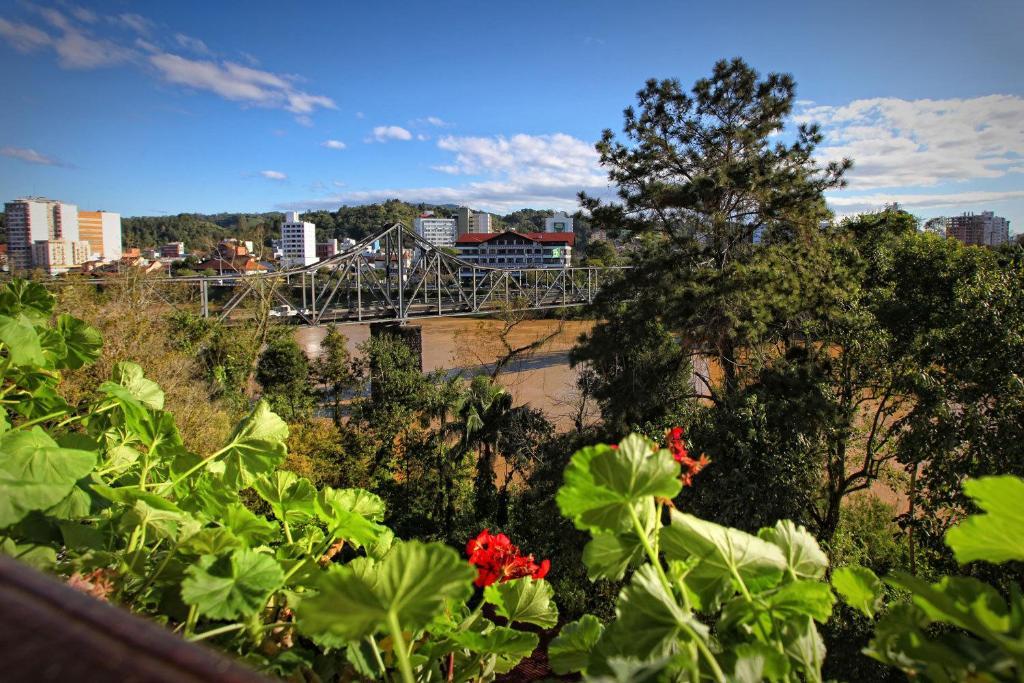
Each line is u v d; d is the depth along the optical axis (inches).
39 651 12.9
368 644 55.2
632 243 727.7
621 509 40.1
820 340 462.9
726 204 652.7
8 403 75.2
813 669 35.5
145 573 53.3
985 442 310.2
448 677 64.3
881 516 471.5
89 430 76.2
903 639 30.9
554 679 48.8
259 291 1157.1
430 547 33.4
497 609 68.9
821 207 602.5
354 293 2066.9
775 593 37.3
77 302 563.8
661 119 686.5
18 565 18.4
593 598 418.9
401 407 754.8
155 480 76.9
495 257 4052.7
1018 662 25.0
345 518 63.5
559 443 578.6
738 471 382.9
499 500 667.4
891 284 534.0
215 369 822.5
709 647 38.5
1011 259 468.1
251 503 316.2
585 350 557.3
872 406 500.4
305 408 914.1
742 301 512.1
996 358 323.3
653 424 509.4
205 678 12.7
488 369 861.2
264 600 45.9
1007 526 28.9
